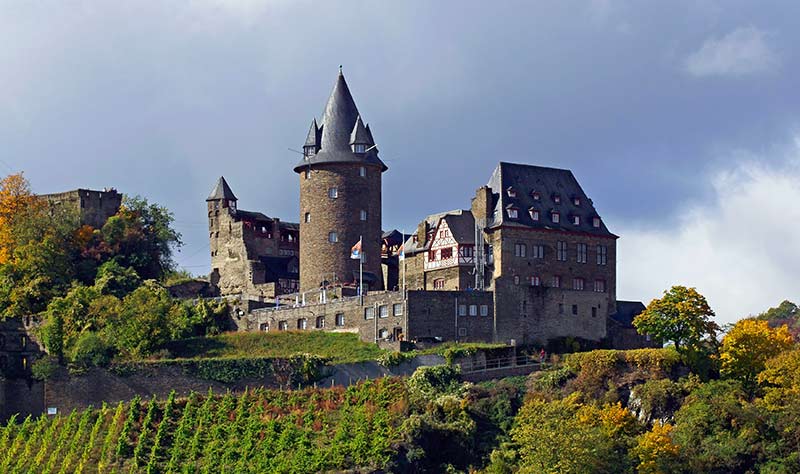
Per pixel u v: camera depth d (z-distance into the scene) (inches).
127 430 4835.1
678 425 4970.5
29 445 4859.7
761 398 5093.5
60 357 5329.7
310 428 4832.7
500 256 6131.9
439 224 6323.8
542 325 5851.4
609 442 4744.1
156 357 5511.8
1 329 5497.1
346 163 6318.9
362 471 4586.6
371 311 5767.7
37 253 6314.0
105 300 5684.1
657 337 5374.0
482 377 5388.8
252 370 5295.3
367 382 5187.0
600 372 5305.1
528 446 4677.7
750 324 5329.7
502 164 6328.7
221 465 4628.4
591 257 6318.9
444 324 5693.9
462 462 4845.0
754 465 4790.8
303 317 5984.3
